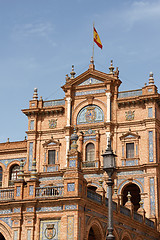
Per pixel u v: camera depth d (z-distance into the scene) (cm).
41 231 3416
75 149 3488
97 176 5544
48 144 5894
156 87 5700
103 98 5809
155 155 5388
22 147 6297
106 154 2730
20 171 3647
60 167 5747
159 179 5397
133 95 5756
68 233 3278
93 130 5750
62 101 6041
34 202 3450
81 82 5988
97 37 6144
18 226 3466
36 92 6162
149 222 4934
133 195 5741
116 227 3966
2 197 3653
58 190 3484
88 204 3462
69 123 5850
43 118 6047
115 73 5859
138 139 5550
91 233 3919
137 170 5428
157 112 5644
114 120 5712
